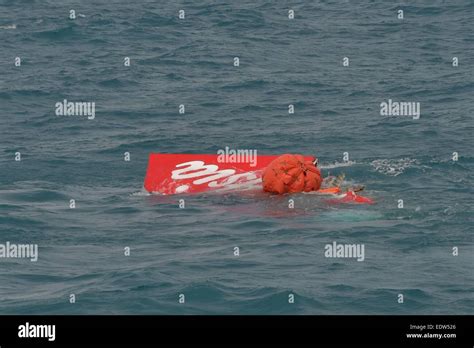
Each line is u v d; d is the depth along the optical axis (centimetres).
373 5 16938
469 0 16775
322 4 17175
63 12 16125
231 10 16400
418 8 16450
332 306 5019
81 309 5016
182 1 17325
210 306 5038
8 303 5119
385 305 5031
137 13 16038
